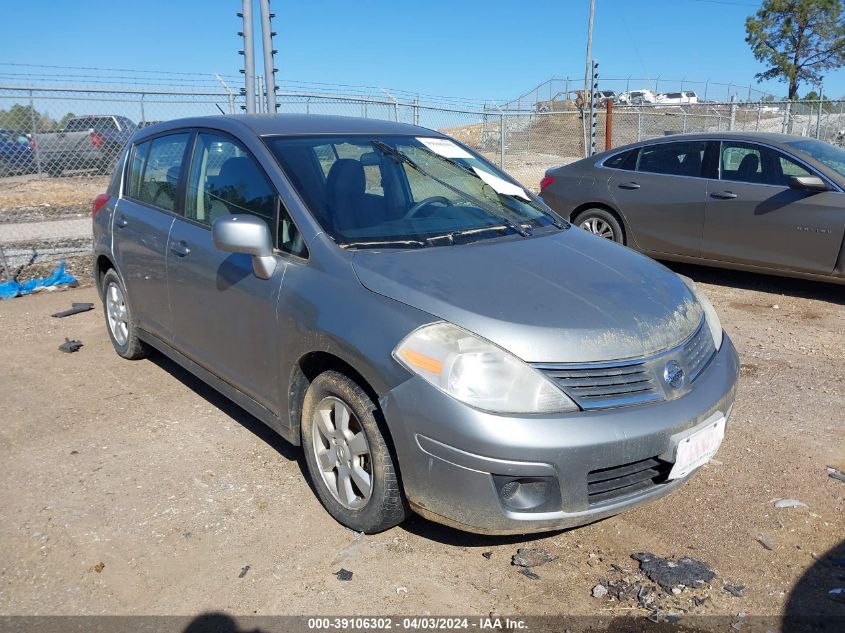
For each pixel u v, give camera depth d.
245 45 9.86
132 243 4.63
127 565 2.97
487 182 4.18
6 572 2.93
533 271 3.14
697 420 2.88
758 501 3.45
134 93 9.30
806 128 20.56
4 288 7.26
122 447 3.97
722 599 2.78
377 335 2.81
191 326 4.07
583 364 2.71
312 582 2.87
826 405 4.53
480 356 2.65
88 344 5.75
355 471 3.05
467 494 2.63
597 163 8.24
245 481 3.61
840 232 6.50
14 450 3.96
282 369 3.32
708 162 7.38
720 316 6.46
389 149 4.02
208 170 4.05
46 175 11.05
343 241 3.24
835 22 36.72
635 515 3.35
